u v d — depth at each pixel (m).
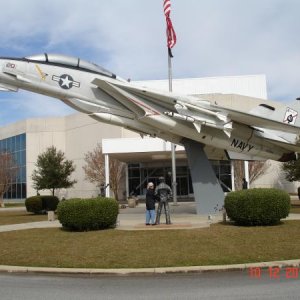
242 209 13.68
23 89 16.91
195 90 47.81
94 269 8.36
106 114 17.94
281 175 46.75
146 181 45.19
